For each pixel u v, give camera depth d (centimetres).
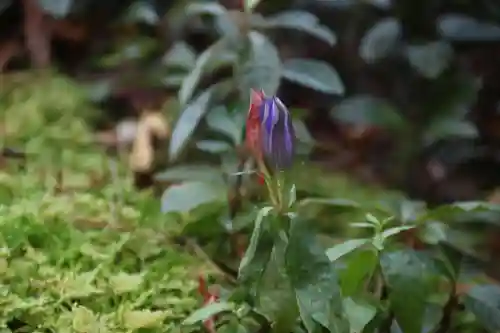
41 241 87
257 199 89
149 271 86
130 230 90
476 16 110
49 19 122
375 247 78
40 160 102
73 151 105
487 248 101
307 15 97
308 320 75
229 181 91
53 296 82
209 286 85
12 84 117
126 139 110
